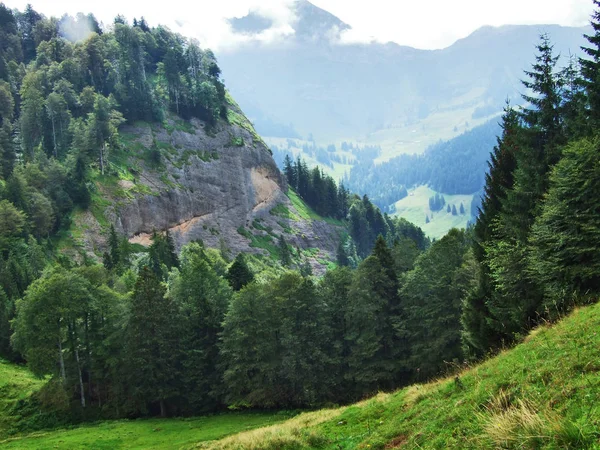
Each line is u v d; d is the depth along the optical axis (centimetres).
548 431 1015
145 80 17412
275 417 5319
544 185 3503
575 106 3591
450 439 1376
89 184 12762
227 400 5912
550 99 3681
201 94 17975
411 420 1955
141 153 15162
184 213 14925
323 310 6084
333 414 2914
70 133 14325
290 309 6103
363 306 5784
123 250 11162
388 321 6012
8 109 15575
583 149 2756
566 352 1614
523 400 1345
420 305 5819
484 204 4553
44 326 5850
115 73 17700
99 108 13725
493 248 3700
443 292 5584
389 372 5797
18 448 4181
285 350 6091
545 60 3747
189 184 15612
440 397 2059
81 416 5869
